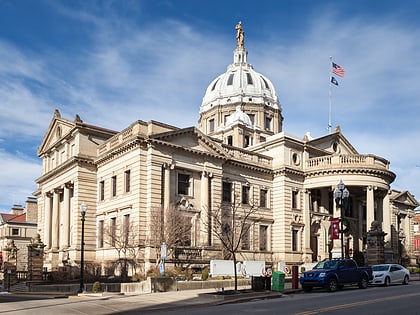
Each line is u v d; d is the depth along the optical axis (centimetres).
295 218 5631
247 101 8144
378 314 1820
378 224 4722
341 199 3819
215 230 4278
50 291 3872
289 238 5519
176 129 4650
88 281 4112
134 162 4453
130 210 4428
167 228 4153
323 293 2908
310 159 5853
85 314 2014
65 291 3700
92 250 4934
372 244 4656
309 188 5762
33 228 8631
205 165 4875
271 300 2514
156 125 4522
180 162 4650
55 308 2239
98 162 5059
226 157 5075
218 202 4928
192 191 4769
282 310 1978
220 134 7694
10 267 4850
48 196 5928
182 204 4631
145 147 4447
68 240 5181
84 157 5041
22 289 4266
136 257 4231
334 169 5569
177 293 2934
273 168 5684
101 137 5259
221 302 2411
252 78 8456
